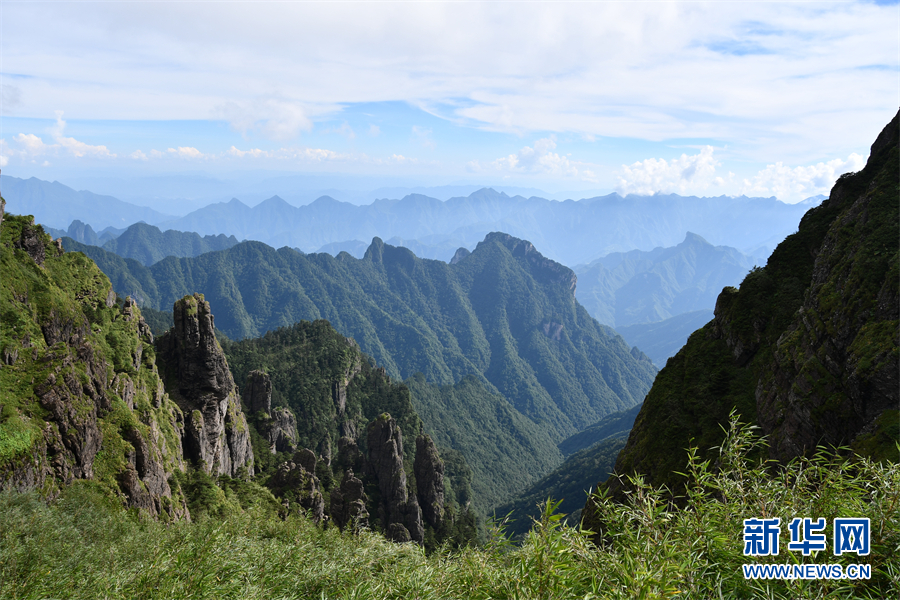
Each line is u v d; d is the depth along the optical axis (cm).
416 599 1131
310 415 16775
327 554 1691
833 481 970
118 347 6456
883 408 3428
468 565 1139
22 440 3325
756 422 4500
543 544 966
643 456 5156
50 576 1526
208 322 7912
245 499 6975
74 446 3822
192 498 5916
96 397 4597
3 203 5356
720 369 5325
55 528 2259
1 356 3794
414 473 11000
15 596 1404
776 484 997
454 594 1114
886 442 3062
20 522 2141
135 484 4347
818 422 3809
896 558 829
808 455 3756
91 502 3275
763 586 853
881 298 3884
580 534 1023
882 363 3475
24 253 5178
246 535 2244
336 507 8412
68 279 6475
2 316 4119
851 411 3641
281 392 16775
